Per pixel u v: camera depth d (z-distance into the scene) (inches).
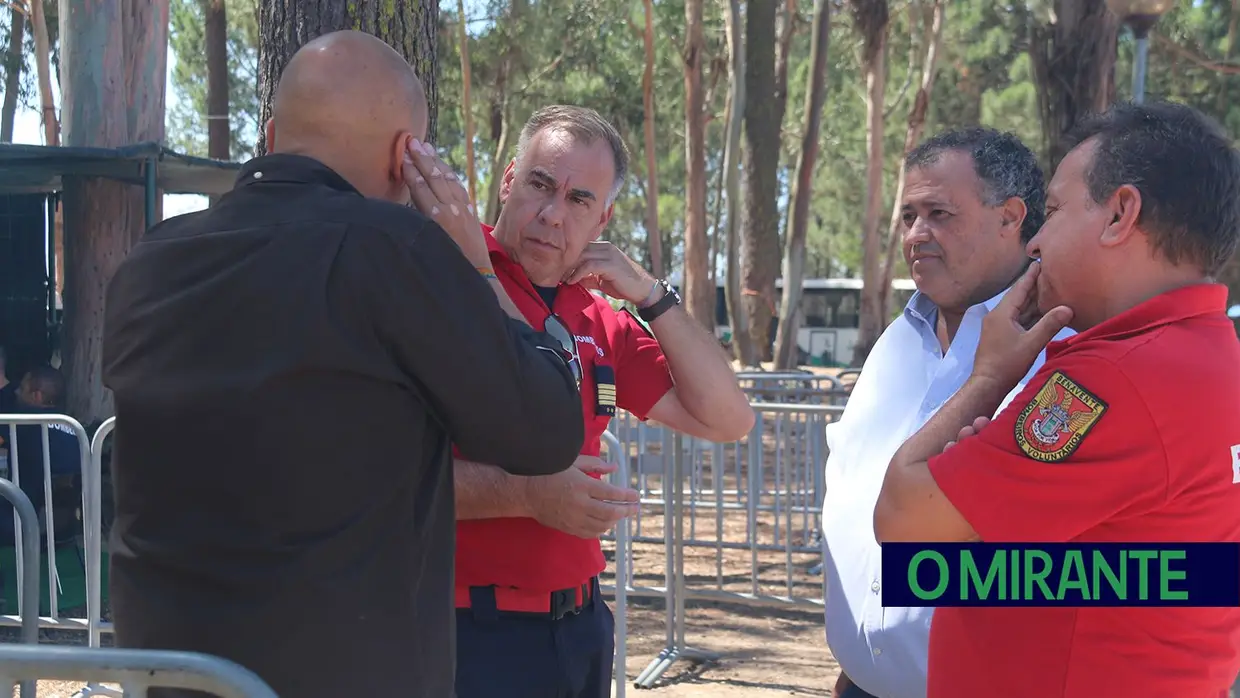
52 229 367.9
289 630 60.7
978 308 97.3
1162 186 65.3
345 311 62.1
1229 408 63.6
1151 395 62.3
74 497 250.2
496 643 93.3
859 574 98.7
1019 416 65.9
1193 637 65.0
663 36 967.0
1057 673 66.4
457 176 76.6
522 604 94.0
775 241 765.9
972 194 98.7
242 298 62.2
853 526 99.9
